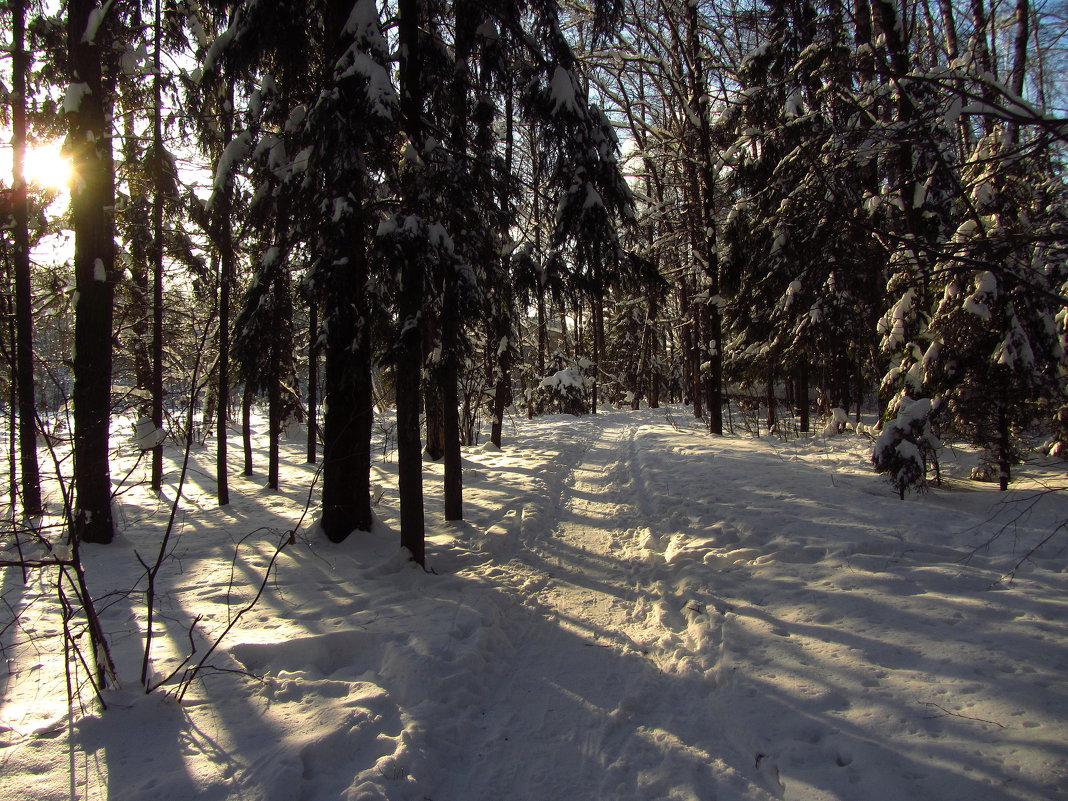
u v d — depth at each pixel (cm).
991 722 306
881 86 591
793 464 1053
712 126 1616
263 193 644
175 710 334
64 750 296
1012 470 845
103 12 727
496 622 484
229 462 1614
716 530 685
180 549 702
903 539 599
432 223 578
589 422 2522
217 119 764
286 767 279
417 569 607
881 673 363
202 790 269
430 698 358
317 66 683
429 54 684
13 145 785
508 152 877
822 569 543
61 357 738
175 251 1024
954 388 759
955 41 909
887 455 754
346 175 561
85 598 334
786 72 1147
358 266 626
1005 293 673
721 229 1570
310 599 521
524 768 309
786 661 389
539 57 659
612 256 672
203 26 914
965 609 435
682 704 370
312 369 1106
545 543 732
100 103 735
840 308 1124
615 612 518
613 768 307
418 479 622
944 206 670
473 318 606
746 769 303
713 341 1638
